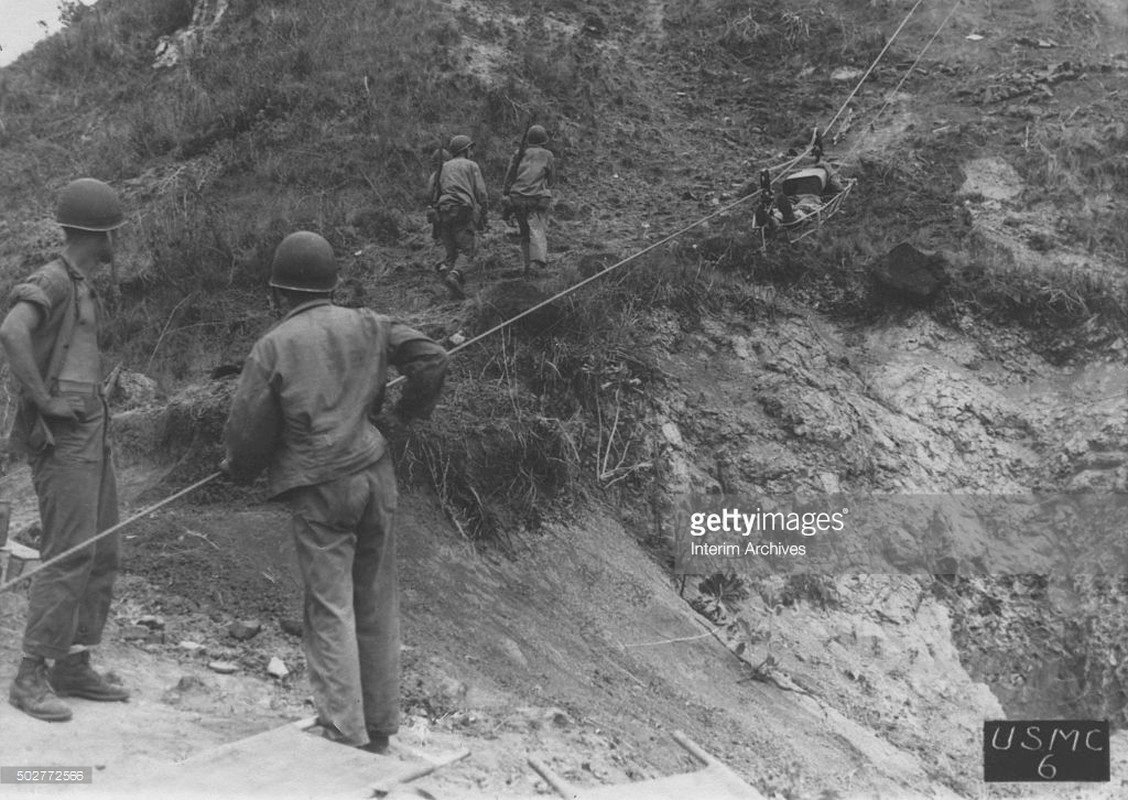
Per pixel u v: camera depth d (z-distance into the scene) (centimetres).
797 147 1620
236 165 1499
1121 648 1130
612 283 1222
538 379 1109
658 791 608
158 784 516
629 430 1125
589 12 1877
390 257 1326
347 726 566
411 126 1530
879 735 985
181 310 1231
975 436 1262
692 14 1897
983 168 1560
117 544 630
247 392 574
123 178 1540
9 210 1522
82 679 624
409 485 974
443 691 763
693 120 1683
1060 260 1442
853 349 1315
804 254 1355
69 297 594
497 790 599
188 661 721
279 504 929
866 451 1199
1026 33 1855
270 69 1661
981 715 1044
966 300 1359
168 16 1892
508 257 1328
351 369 585
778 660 1023
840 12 1931
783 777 841
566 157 1548
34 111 1753
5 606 714
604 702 846
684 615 1013
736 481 1138
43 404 575
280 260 594
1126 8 1942
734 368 1226
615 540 1052
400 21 1736
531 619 920
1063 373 1341
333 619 571
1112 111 1664
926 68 1773
